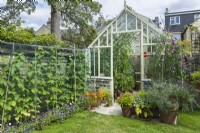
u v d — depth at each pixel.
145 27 6.79
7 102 3.99
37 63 4.70
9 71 3.97
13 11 11.18
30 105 4.44
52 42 7.51
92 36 12.55
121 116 5.30
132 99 5.22
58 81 5.26
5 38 5.91
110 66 6.89
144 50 7.18
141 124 4.67
